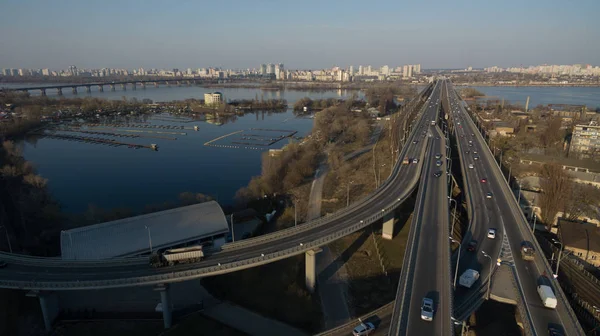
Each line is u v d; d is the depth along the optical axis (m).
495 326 81.50
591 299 86.56
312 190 171.12
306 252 94.88
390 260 112.31
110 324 85.06
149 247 103.44
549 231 126.06
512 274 76.81
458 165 186.12
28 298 94.12
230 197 171.62
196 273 81.44
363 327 67.69
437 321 61.12
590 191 139.00
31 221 130.50
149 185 189.38
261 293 95.38
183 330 81.56
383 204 114.69
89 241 99.81
